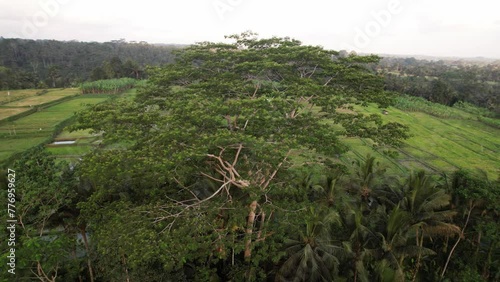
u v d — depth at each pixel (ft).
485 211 68.69
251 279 55.52
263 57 68.18
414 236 67.56
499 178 75.31
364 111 241.76
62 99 245.86
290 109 57.26
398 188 77.41
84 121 51.62
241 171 55.42
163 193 58.49
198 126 51.24
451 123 232.32
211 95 59.93
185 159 48.42
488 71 543.39
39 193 50.75
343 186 79.20
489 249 72.43
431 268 76.54
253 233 56.29
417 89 319.47
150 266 55.01
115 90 274.16
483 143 187.73
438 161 154.30
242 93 62.34
